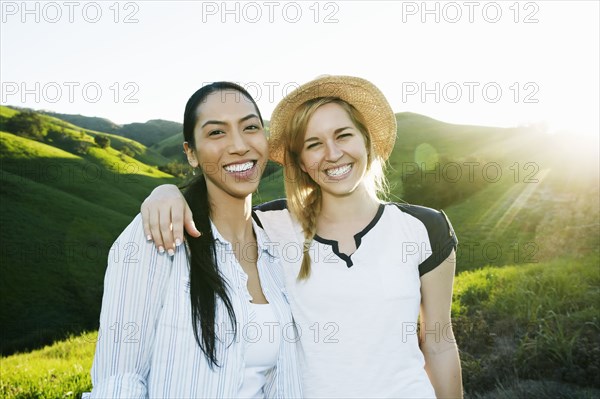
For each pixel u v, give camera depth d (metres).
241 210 2.07
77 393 5.77
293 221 2.38
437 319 2.26
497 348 5.64
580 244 10.03
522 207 16.17
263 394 1.93
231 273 1.90
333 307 2.10
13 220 25.89
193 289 1.76
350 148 2.21
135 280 1.72
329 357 2.07
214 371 1.74
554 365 5.09
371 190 2.45
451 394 2.25
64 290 20.83
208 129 1.91
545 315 6.04
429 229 2.22
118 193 35.47
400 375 2.04
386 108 2.51
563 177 18.36
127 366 1.71
